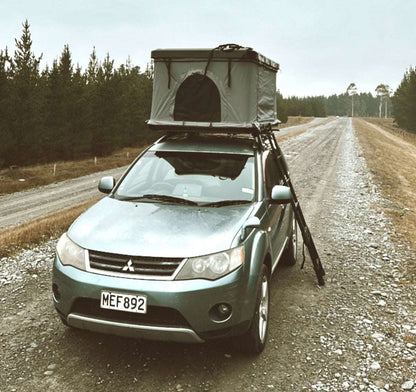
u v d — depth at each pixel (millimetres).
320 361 4070
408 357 4188
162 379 3697
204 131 5191
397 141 58344
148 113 43688
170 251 3566
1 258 7105
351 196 14172
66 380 3643
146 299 3439
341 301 5543
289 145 41844
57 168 27500
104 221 4078
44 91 31047
